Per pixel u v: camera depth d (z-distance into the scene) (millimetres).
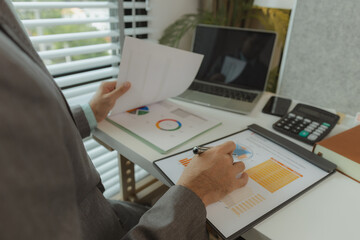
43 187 231
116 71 943
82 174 332
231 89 811
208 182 369
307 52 740
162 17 1038
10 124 214
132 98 603
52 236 231
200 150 417
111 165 1062
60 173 254
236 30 829
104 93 591
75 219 266
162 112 643
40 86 255
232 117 645
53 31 772
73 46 829
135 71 560
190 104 710
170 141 520
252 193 388
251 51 815
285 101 727
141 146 511
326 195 397
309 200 386
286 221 351
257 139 532
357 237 331
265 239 332
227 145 417
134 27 954
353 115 702
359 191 408
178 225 325
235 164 403
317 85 750
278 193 391
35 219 218
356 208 375
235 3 1167
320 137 536
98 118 581
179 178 392
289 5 895
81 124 544
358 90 672
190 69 606
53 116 261
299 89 794
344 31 653
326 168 437
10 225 197
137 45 526
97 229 385
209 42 870
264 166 449
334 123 583
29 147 227
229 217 349
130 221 576
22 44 296
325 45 699
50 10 744
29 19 710
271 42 788
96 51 860
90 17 835
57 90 337
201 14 1100
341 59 680
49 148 247
